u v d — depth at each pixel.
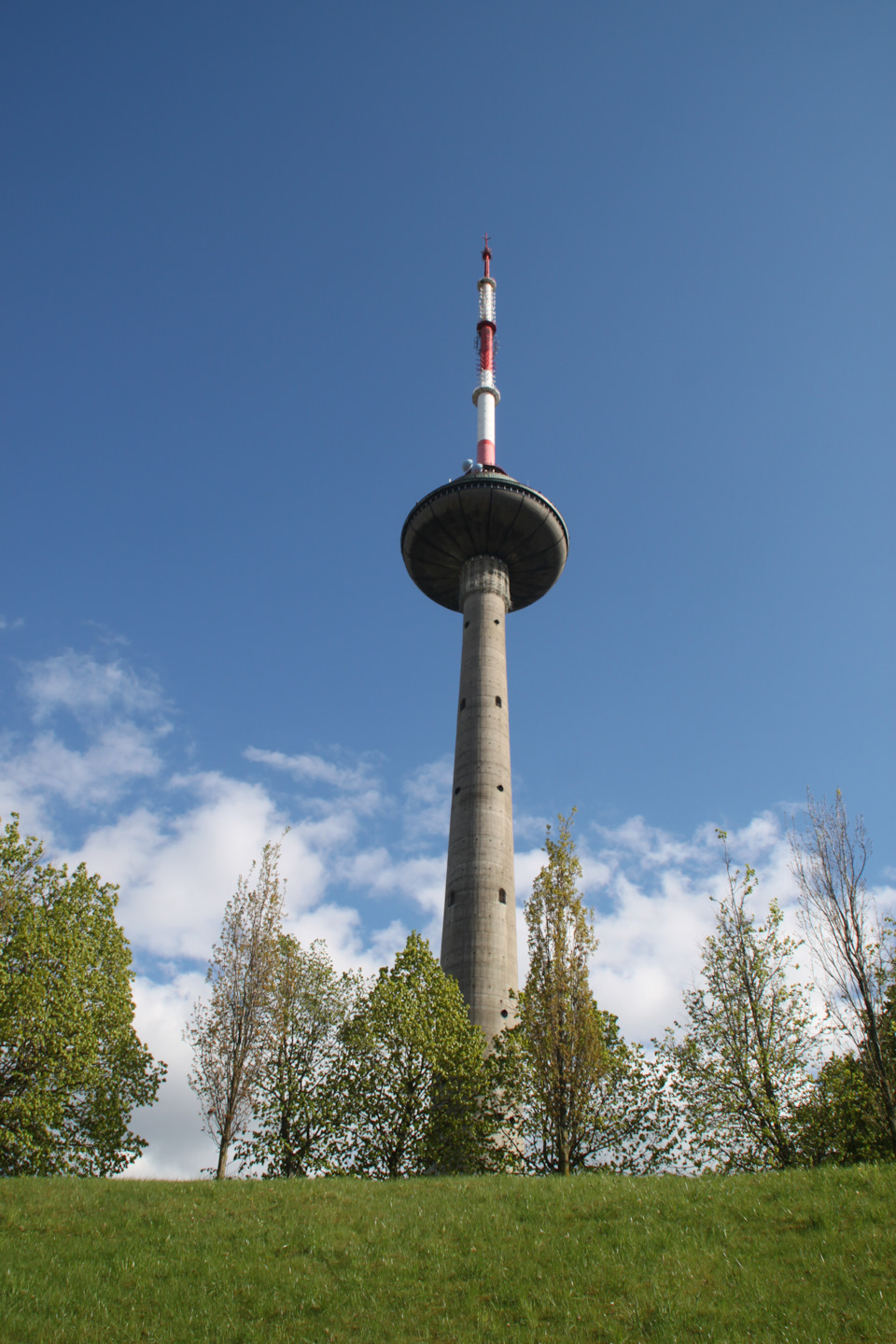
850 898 30.47
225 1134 31.86
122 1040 36.53
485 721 60.78
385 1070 35.84
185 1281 19.73
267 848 38.50
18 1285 19.09
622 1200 23.38
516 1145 35.44
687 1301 17.34
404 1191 25.97
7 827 35.88
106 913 38.09
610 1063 33.69
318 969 41.78
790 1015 33.62
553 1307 17.80
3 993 31.69
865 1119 30.59
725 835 37.66
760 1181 23.73
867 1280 17.39
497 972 51.12
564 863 38.06
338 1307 18.47
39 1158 32.44
